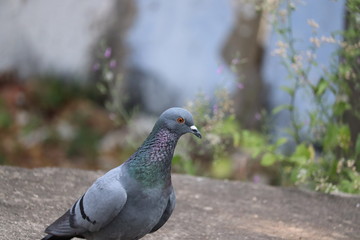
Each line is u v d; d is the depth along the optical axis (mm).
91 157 16641
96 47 19938
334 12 18547
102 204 6008
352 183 9914
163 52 19656
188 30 19719
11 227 7301
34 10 20531
